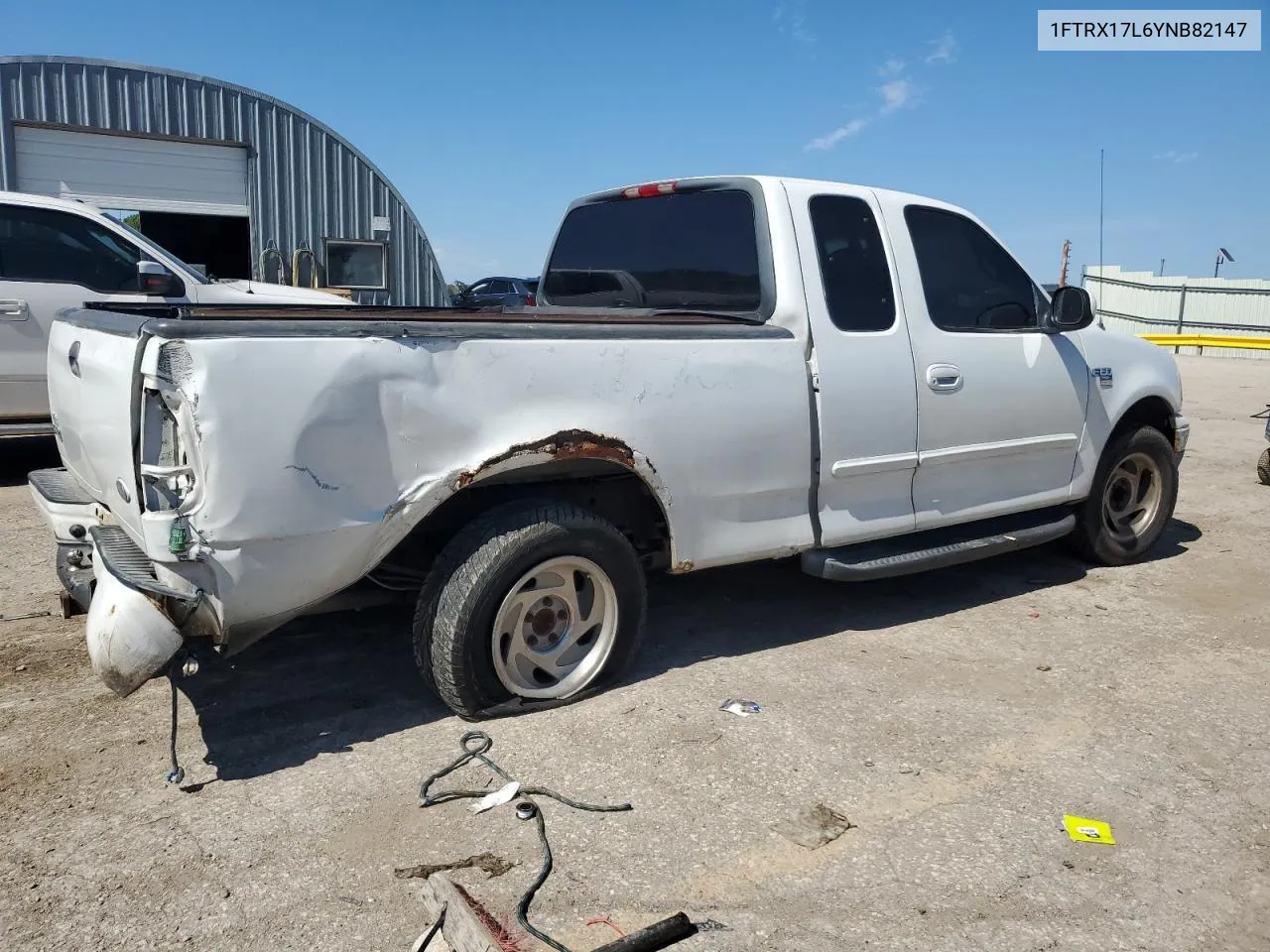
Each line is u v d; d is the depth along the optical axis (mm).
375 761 3438
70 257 8047
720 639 4719
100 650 3020
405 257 17406
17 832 2963
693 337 4004
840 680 4250
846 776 3428
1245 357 25781
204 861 2846
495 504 3926
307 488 3152
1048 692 4199
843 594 5449
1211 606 5391
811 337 4340
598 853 2938
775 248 4367
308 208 16359
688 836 3041
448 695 3645
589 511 3791
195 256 17625
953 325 4953
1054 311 5254
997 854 3002
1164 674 4422
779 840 3037
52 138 14336
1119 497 6164
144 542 3084
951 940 2609
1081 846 3057
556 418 3619
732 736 3688
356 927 2594
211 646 3357
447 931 2467
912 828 3127
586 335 3715
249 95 15617
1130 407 5898
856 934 2621
